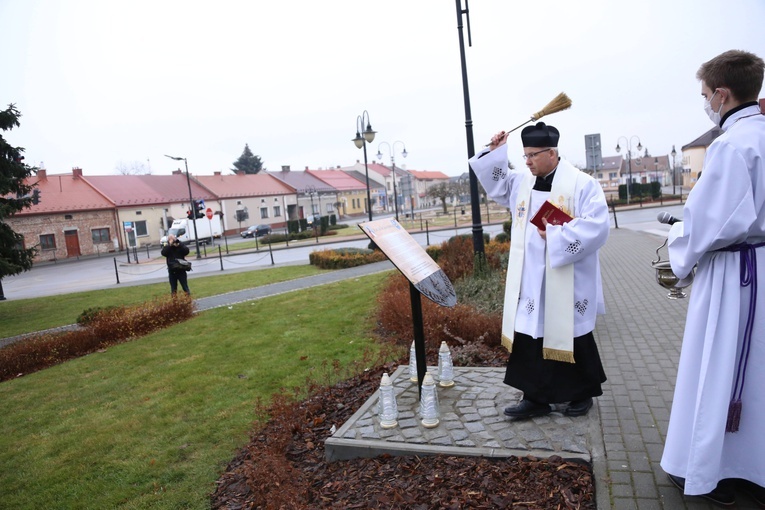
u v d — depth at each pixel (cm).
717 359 256
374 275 1538
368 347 713
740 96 254
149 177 5403
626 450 338
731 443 264
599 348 591
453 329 664
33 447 514
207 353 792
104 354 887
